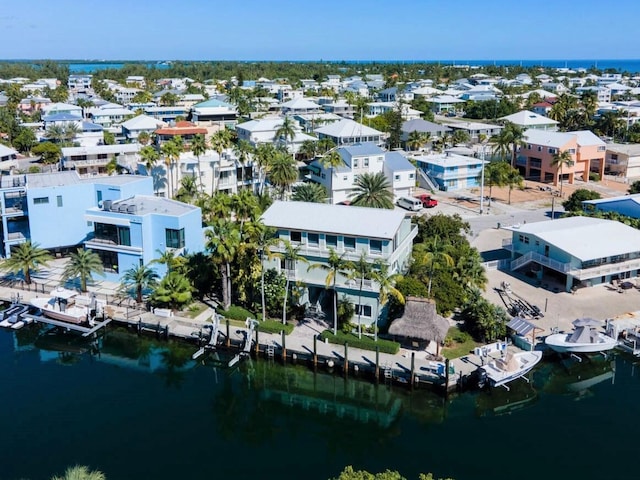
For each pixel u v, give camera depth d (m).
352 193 100.12
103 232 68.50
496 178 105.19
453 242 70.81
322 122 167.38
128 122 162.25
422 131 147.50
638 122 170.38
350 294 56.25
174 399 49.84
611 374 53.03
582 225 71.12
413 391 49.09
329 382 51.94
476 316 54.12
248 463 41.19
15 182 77.06
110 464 40.47
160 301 60.94
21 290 67.75
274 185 102.38
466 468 40.22
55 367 55.28
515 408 48.09
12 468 39.75
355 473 29.11
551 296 63.59
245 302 61.81
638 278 68.31
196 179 99.25
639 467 39.88
